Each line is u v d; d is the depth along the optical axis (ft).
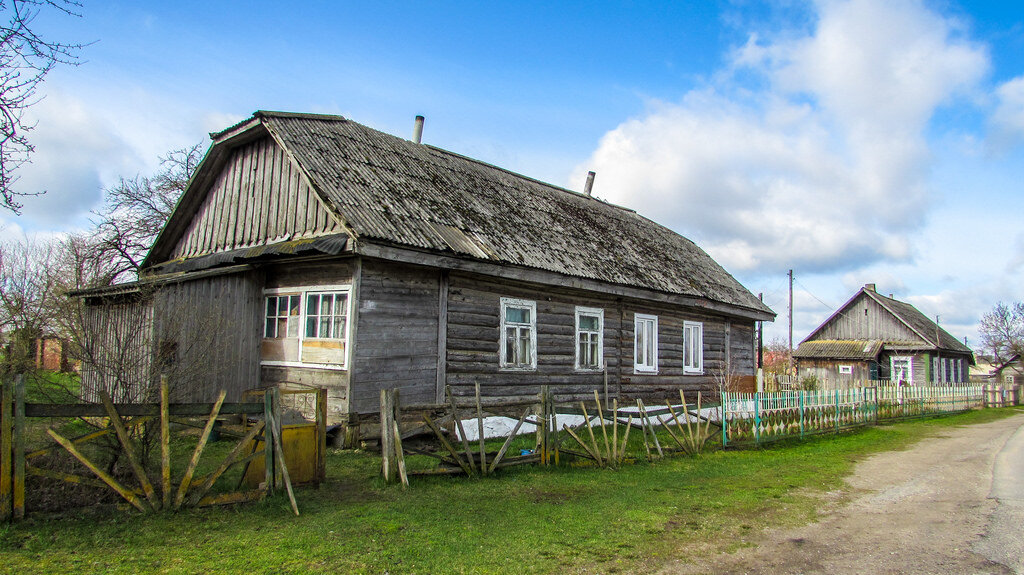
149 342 26.55
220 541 17.98
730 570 17.54
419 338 37.83
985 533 21.40
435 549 18.25
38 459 21.33
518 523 21.30
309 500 23.00
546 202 60.85
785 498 26.78
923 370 128.67
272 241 42.32
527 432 43.42
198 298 37.32
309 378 36.91
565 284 45.42
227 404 21.79
